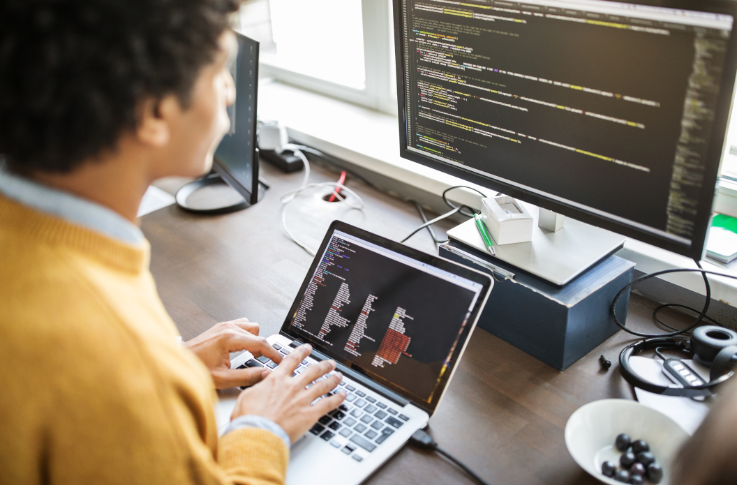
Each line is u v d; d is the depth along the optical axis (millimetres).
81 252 449
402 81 1007
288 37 1984
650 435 682
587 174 811
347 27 1721
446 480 688
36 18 382
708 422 497
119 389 430
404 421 745
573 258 880
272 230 1292
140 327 458
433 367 773
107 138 436
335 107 1811
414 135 1047
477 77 880
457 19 859
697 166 694
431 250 1163
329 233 939
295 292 1076
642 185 758
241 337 834
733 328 923
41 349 413
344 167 1533
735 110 1016
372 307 852
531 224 912
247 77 1230
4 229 435
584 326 854
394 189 1437
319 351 874
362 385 807
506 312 901
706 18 612
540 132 837
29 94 399
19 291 420
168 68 439
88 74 406
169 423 456
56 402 417
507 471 696
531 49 788
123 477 443
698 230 729
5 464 427
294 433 670
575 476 684
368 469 681
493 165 939
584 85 752
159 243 1267
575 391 819
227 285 1107
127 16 407
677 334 896
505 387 835
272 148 1592
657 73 678
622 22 678
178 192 1464
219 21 469
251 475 578
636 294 1030
